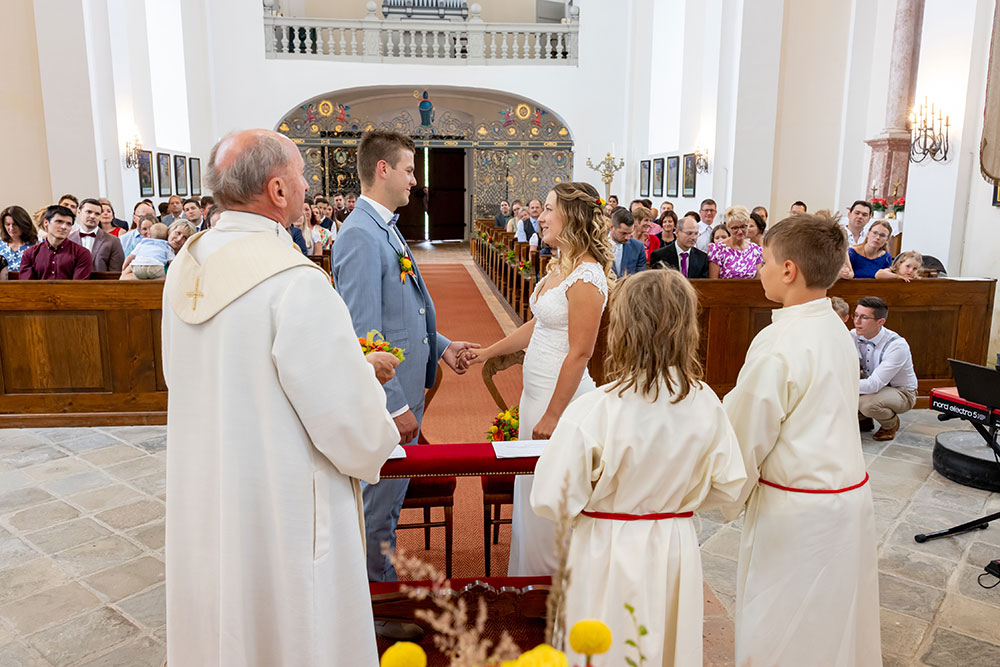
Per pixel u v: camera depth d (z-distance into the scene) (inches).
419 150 864.9
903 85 381.4
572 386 96.3
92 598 118.2
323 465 68.4
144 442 192.1
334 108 681.6
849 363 76.0
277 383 65.4
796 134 427.5
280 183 68.4
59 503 153.9
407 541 136.4
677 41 558.9
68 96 374.6
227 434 65.3
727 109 428.1
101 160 386.9
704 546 136.6
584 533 69.0
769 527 76.2
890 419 191.8
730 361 217.3
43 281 197.6
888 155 386.0
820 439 73.7
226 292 65.0
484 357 122.4
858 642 79.5
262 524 66.7
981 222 283.3
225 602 66.6
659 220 346.0
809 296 75.9
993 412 144.2
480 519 146.6
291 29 657.6
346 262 98.1
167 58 520.4
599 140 657.6
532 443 97.3
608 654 67.4
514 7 781.3
